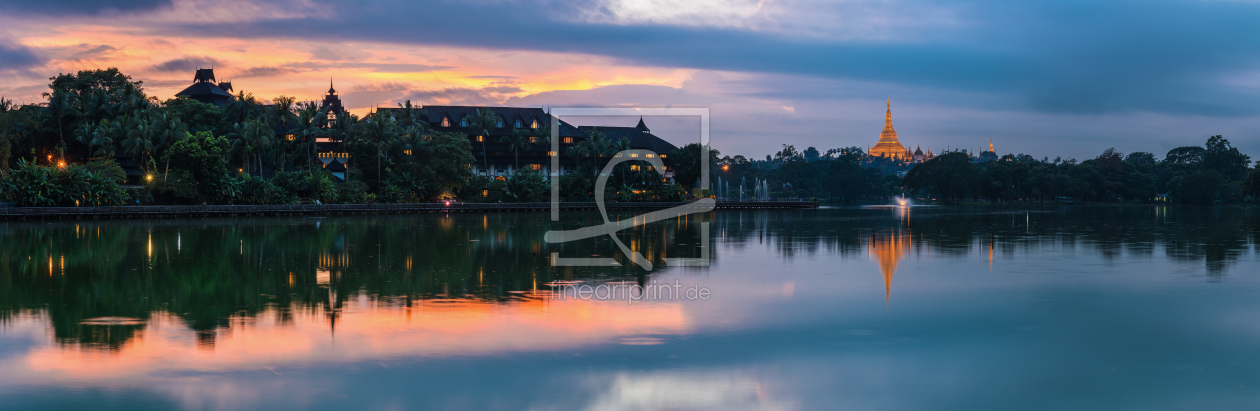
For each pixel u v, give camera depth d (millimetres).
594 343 29484
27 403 22812
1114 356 28156
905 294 40438
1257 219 121562
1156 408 23062
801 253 62250
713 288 42344
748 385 24812
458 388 24375
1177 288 42406
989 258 58062
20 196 102625
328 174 144625
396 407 22781
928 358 27812
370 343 29359
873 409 23062
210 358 27312
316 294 40062
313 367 26344
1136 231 89375
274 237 76500
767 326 32406
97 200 107312
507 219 117938
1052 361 27562
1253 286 43094
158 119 126562
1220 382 25281
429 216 126000
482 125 185500
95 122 133875
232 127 147000
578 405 23031
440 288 42094
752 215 142500
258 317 34031
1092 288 42500
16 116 123188
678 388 24609
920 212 159250
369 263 54062
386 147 149250
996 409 22984
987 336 30922
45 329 31484
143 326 32125
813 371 26219
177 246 65875
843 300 38594
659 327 32219
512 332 31172
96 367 26203
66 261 54344
